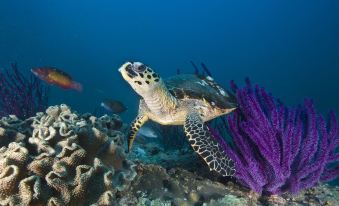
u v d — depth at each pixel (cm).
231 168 71
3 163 48
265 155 71
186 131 76
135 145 116
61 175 48
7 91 128
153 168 71
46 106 137
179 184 72
